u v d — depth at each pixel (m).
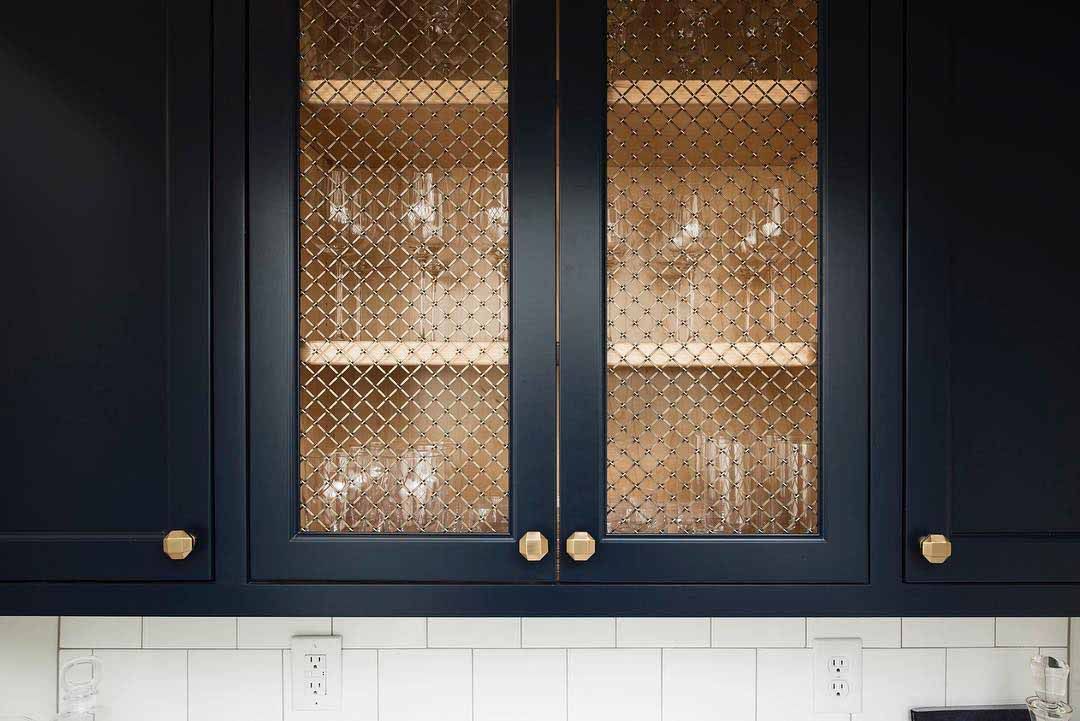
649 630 1.23
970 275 0.92
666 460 0.94
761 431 0.94
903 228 0.93
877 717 1.22
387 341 0.95
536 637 1.23
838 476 0.92
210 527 0.92
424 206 0.95
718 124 0.94
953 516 0.92
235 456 0.92
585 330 0.92
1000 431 0.92
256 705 1.23
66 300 0.93
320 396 0.94
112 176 0.93
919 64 0.93
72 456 0.93
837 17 0.93
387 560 0.92
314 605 0.92
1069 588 0.92
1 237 0.93
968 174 0.93
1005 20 0.93
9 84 0.93
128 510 0.93
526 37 0.93
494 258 0.94
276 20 0.93
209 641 1.23
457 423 0.94
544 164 0.93
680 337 0.94
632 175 0.94
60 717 1.14
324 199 0.95
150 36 0.93
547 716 1.23
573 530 0.92
